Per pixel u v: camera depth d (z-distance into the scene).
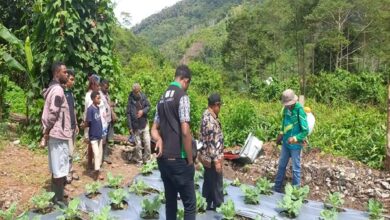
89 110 7.39
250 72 50.06
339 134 10.75
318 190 8.43
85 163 8.27
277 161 9.36
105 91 8.09
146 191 6.87
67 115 5.82
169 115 4.48
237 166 9.41
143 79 13.10
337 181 8.48
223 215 5.91
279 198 7.03
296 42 45.12
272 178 8.84
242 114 11.07
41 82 9.10
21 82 12.75
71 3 8.66
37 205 5.86
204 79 29.31
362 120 11.91
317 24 43.53
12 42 9.25
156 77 16.55
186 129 4.40
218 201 6.08
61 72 5.81
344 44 41.81
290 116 7.41
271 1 48.47
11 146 8.83
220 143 5.75
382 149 9.38
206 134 5.71
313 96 24.31
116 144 9.71
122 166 8.51
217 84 29.48
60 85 5.76
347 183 8.41
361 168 8.92
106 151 8.49
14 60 9.20
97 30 9.22
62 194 6.04
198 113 11.32
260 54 50.38
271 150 9.96
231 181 8.08
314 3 43.31
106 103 8.07
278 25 47.72
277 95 26.06
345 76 24.91
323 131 11.14
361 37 43.91
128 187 7.12
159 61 55.50
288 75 49.44
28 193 6.55
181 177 4.54
